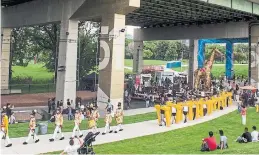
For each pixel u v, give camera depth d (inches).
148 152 700.7
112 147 738.2
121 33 1273.4
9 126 927.7
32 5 1706.4
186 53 5049.2
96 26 2728.8
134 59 2701.8
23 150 677.9
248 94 1621.6
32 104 1611.7
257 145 756.0
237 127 1065.5
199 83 1878.7
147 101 1520.7
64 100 1413.6
